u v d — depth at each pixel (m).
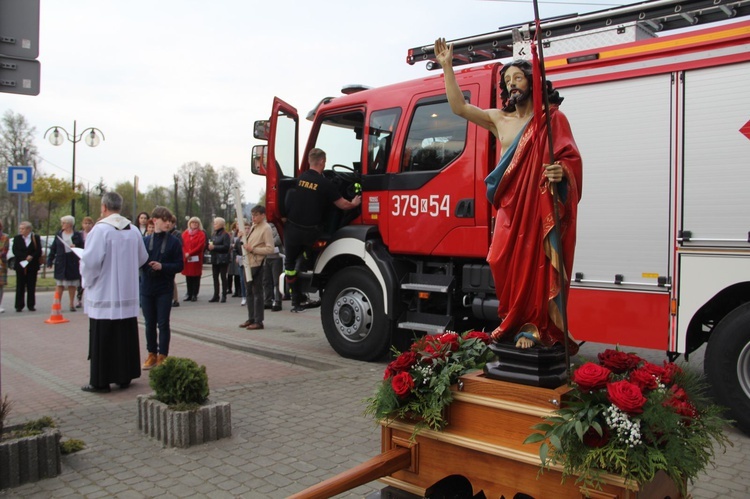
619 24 5.85
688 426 2.26
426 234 6.87
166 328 7.28
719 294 5.19
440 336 2.95
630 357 2.54
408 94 7.18
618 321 5.58
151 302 7.24
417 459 2.64
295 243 7.81
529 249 2.49
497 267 2.61
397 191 7.13
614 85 5.67
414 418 2.64
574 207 2.43
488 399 2.42
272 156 8.09
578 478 2.13
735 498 3.73
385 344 7.33
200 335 9.73
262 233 10.30
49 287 20.03
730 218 5.06
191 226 15.29
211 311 13.10
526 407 2.30
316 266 7.93
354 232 7.44
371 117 7.53
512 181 2.57
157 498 3.69
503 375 2.46
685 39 5.30
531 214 2.49
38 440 3.97
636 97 5.55
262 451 4.49
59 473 4.06
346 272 7.68
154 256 7.15
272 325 10.84
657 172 5.42
